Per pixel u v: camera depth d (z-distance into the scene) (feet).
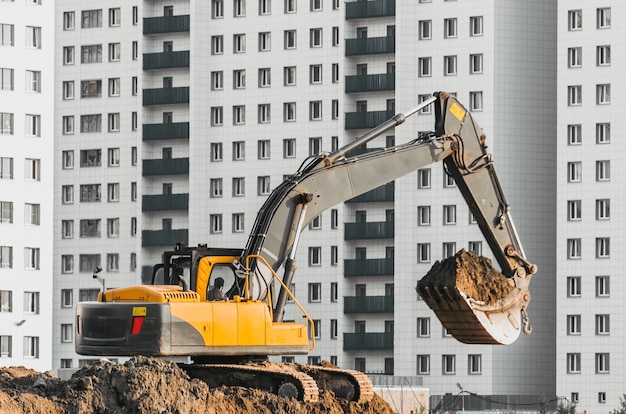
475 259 198.39
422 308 620.90
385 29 641.81
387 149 197.88
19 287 583.99
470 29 623.36
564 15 611.88
